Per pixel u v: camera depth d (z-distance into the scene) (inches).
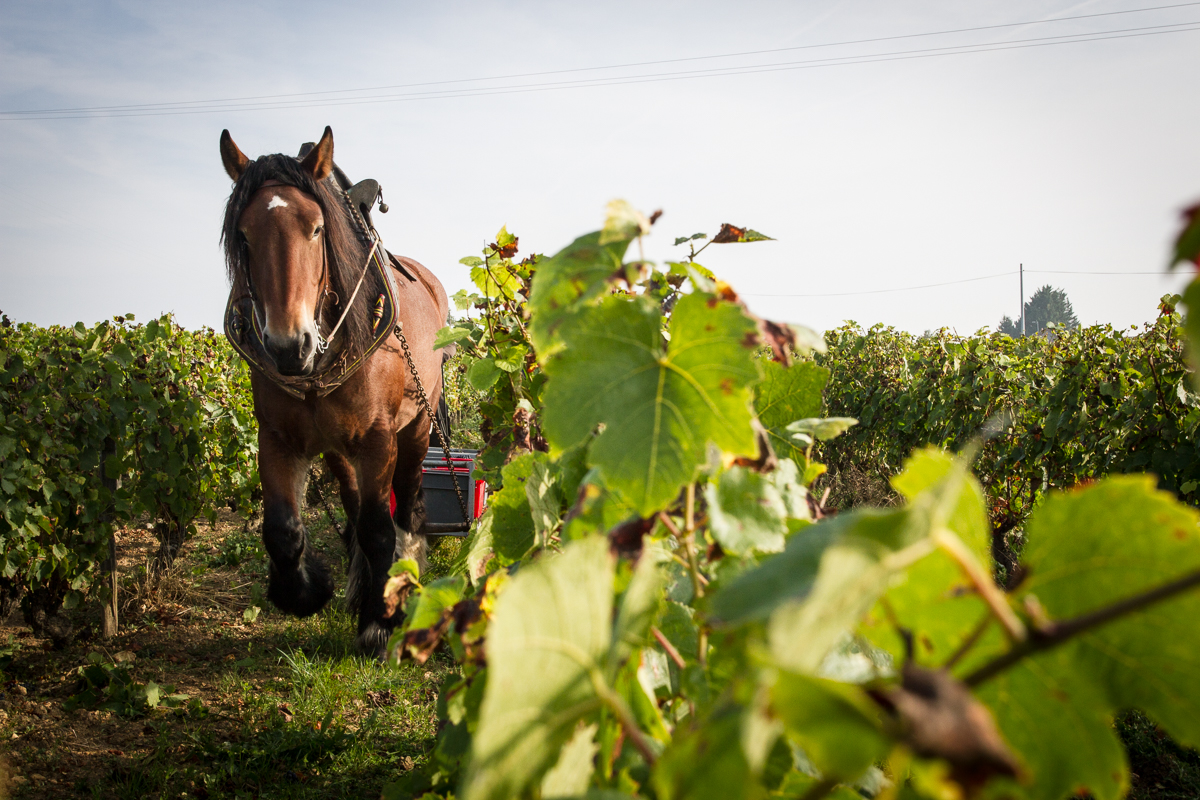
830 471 350.9
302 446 151.0
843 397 362.3
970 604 18.9
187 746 122.9
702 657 29.7
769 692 13.5
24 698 136.5
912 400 307.6
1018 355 305.1
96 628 175.0
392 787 49.5
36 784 109.4
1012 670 19.9
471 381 87.2
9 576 150.9
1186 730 18.2
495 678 16.5
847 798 24.1
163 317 246.2
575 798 19.3
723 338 27.2
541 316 31.6
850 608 14.0
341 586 220.1
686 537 31.1
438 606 41.2
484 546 55.9
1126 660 18.6
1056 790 20.2
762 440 32.7
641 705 25.6
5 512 147.3
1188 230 12.6
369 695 143.9
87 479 173.2
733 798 15.4
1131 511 18.0
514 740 17.2
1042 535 19.4
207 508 240.4
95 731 127.0
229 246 131.1
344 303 137.2
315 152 135.9
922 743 12.9
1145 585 18.2
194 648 169.9
